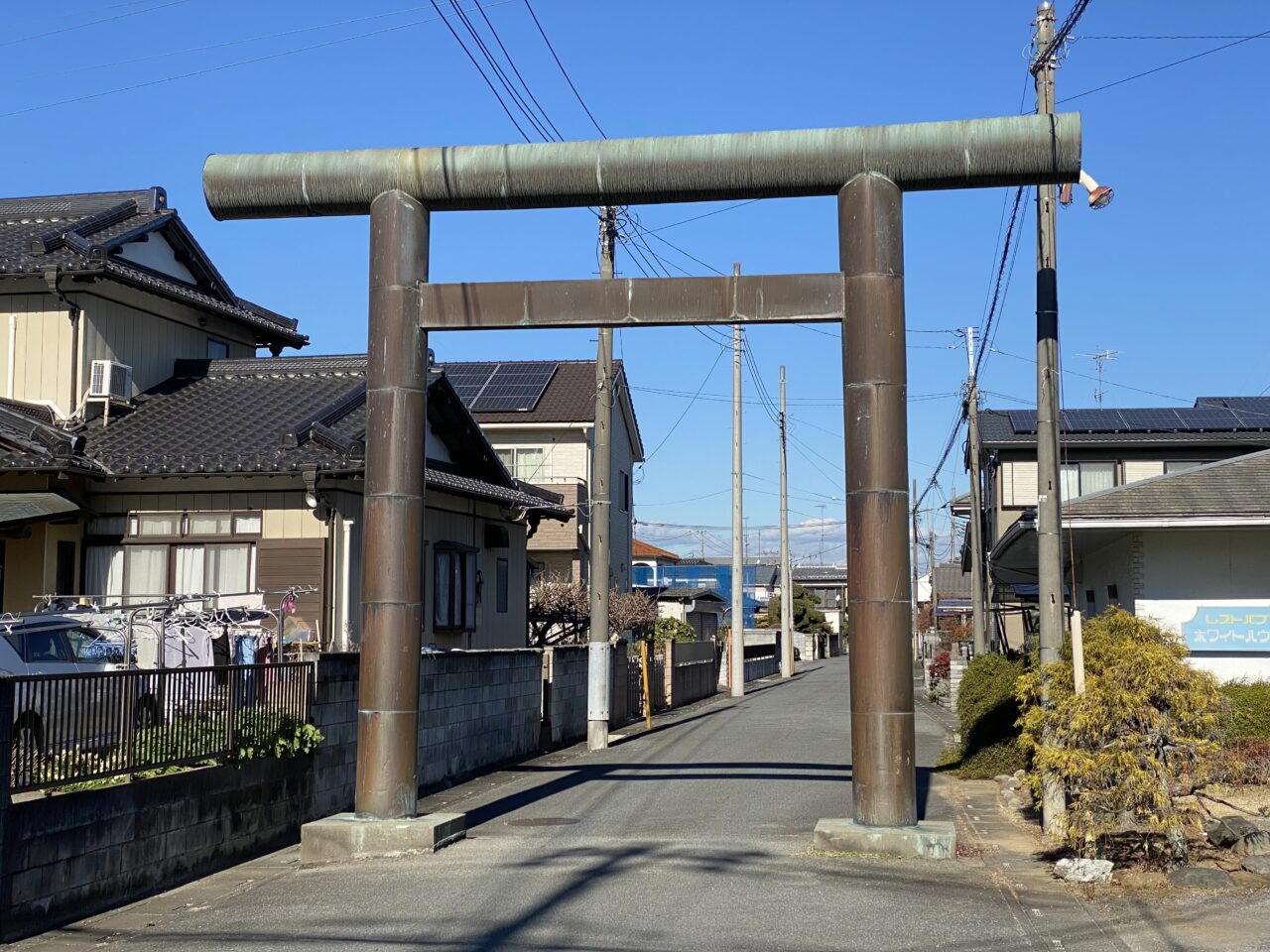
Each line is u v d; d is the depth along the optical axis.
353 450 16.58
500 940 7.32
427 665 14.81
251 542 16.83
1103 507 15.24
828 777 15.04
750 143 10.61
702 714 27.38
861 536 10.28
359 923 7.89
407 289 11.05
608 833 11.20
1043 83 11.91
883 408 10.28
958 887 8.76
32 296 18.66
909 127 10.41
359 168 11.14
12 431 16.45
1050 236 11.41
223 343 22.56
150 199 21.14
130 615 13.06
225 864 10.32
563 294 10.88
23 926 7.77
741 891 8.64
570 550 35.41
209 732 10.23
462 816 11.17
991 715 15.44
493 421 37.69
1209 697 8.86
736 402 35.91
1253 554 15.64
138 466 16.50
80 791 8.50
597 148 10.87
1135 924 7.62
